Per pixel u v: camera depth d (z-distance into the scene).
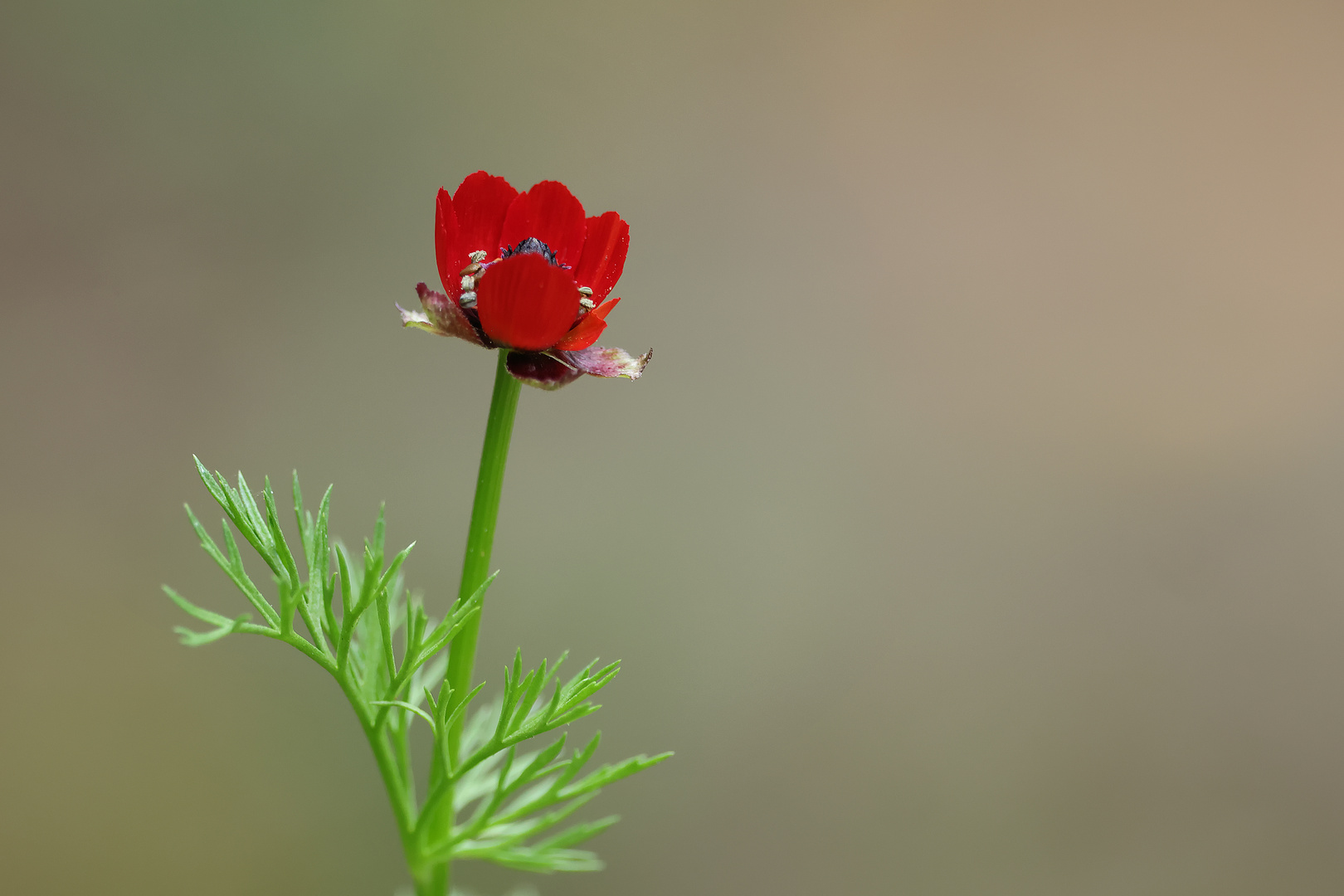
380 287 0.72
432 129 0.76
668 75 0.81
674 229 0.79
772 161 0.82
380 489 0.68
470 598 0.35
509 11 0.78
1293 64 0.86
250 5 0.73
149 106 0.71
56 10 0.70
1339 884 0.64
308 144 0.73
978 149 0.84
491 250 0.36
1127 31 0.86
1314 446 0.75
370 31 0.75
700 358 0.76
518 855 0.36
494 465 0.35
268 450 0.67
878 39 0.84
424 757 0.53
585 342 0.35
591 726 0.62
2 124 0.68
